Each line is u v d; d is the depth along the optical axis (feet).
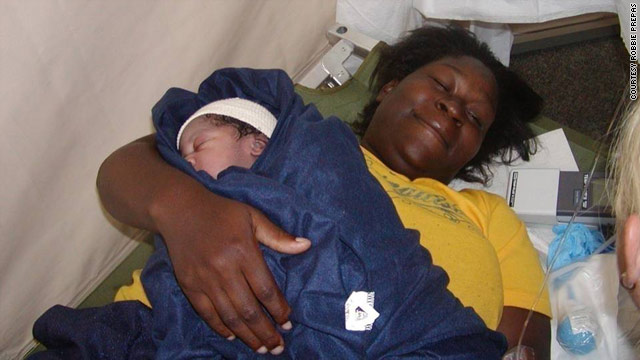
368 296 2.73
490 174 4.66
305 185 2.95
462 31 4.79
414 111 4.03
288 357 2.71
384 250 2.85
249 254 2.60
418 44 4.70
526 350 3.49
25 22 3.16
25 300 3.73
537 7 4.37
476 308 3.39
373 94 4.81
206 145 3.22
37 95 3.33
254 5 4.28
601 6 4.26
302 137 3.05
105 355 3.07
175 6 3.80
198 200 2.81
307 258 2.76
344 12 4.98
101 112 3.68
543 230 4.33
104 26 3.49
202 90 3.64
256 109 3.38
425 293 2.88
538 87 5.53
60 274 3.86
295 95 3.43
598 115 5.28
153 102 3.93
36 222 3.60
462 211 3.87
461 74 4.13
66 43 3.35
